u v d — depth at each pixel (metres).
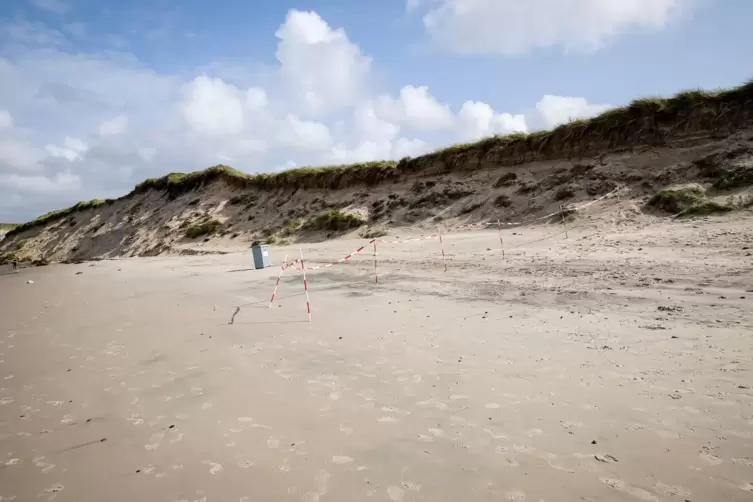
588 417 3.63
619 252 11.05
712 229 11.62
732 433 3.21
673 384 4.04
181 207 35.62
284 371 5.18
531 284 8.88
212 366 5.52
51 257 39.47
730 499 2.57
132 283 13.91
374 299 8.78
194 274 15.16
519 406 3.92
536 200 18.38
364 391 4.48
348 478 3.07
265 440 3.66
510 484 2.88
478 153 22.47
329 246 20.47
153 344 6.66
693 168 15.25
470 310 7.31
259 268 15.45
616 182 16.64
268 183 31.69
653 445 3.17
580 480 2.87
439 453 3.30
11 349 6.93
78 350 6.62
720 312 5.89
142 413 4.32
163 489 3.08
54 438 3.94
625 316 6.18
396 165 25.67
